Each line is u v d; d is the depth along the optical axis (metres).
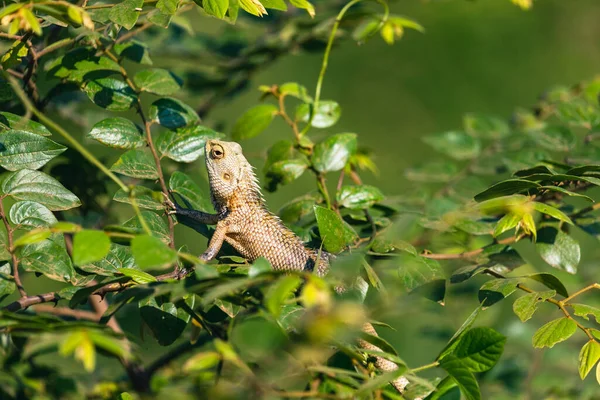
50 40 8.56
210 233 8.77
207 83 12.40
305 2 7.33
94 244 5.22
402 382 6.89
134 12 6.84
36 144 6.93
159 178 7.79
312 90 23.69
